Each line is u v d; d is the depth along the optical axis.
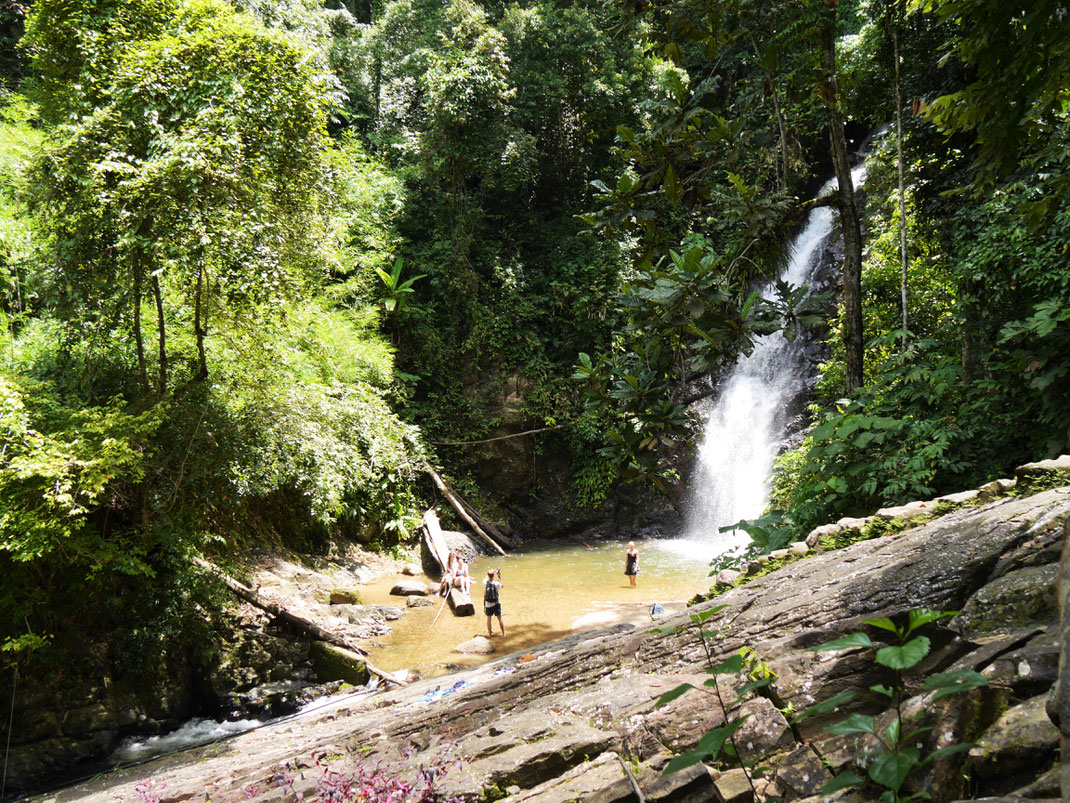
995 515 3.19
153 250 8.95
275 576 12.77
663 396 5.52
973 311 7.22
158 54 9.16
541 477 21.17
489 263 22.22
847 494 6.17
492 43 20.73
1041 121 4.14
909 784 1.86
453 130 21.12
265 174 9.54
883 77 9.41
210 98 9.23
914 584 2.87
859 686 2.38
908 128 9.34
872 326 11.02
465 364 21.38
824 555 4.08
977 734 1.89
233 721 9.80
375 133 23.88
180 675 9.90
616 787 2.21
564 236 23.55
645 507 20.80
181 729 9.56
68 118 9.45
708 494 20.31
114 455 8.66
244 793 3.62
